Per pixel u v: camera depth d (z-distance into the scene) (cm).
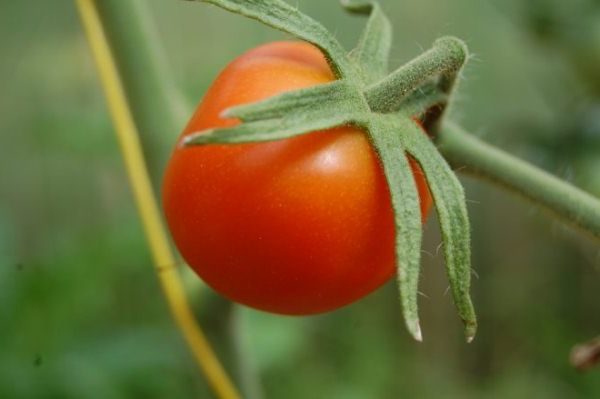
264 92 17
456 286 17
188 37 57
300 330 43
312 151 17
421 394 63
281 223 17
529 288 71
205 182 17
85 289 38
